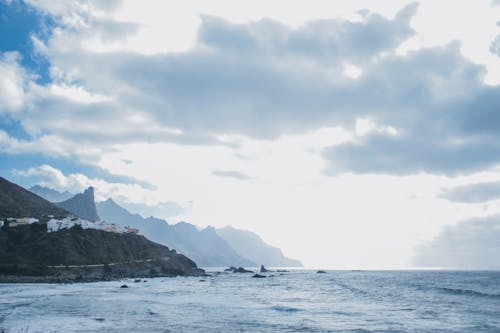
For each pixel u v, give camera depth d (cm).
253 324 3738
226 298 6381
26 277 9812
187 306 5094
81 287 8238
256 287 9812
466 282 12231
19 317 3809
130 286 9000
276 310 4797
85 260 12738
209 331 3322
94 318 3866
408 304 5566
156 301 5653
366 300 6222
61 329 3241
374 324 3816
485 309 4953
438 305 5428
